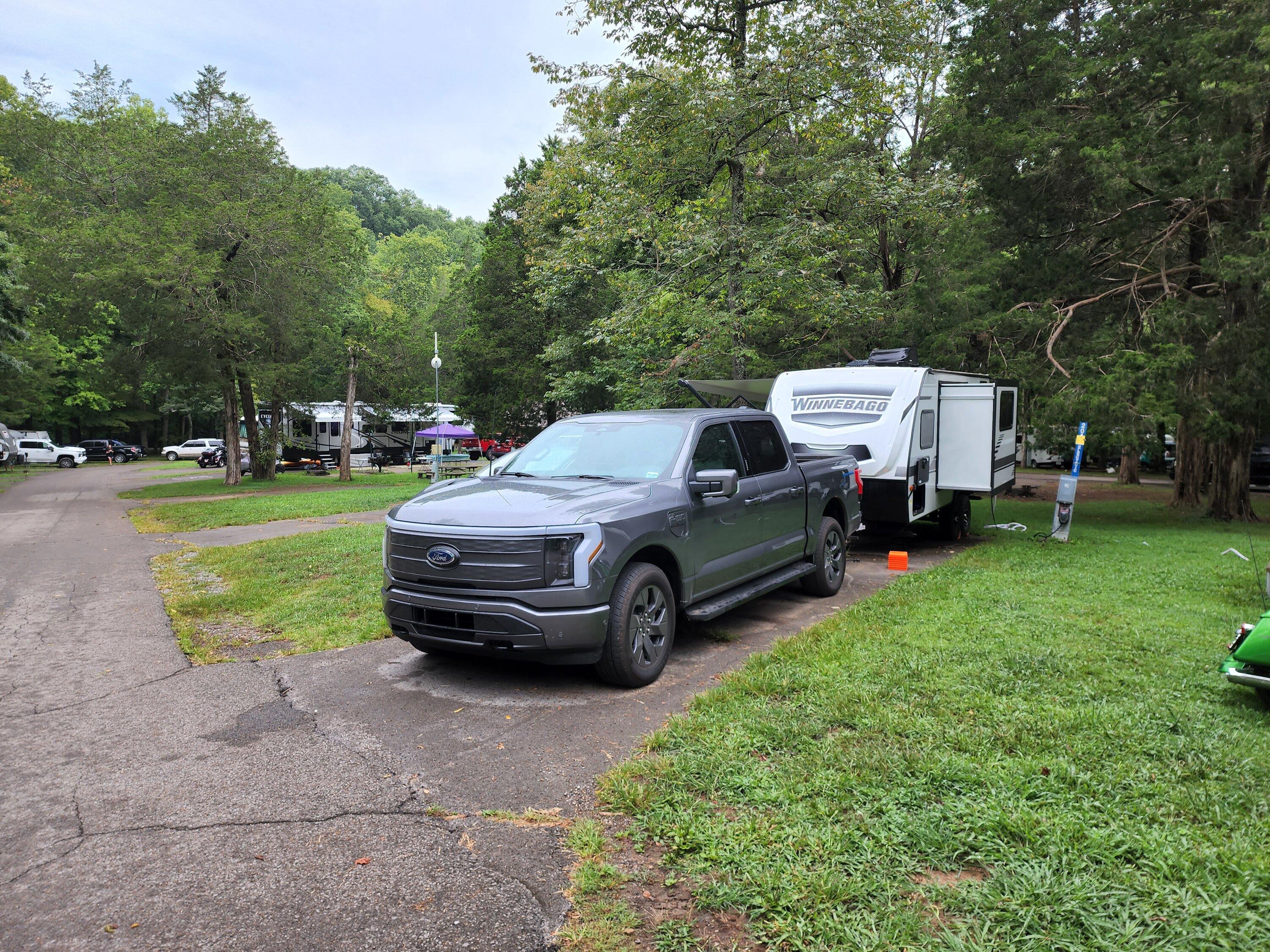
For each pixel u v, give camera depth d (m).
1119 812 3.16
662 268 17.06
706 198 16.23
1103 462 33.84
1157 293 15.88
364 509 17.58
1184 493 17.95
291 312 26.83
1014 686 4.75
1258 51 13.03
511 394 32.22
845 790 3.44
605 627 4.88
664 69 15.13
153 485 28.59
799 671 5.14
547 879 2.94
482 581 4.86
